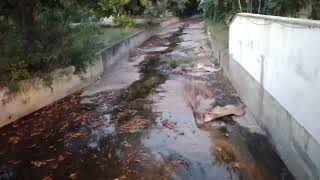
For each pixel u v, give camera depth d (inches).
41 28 452.8
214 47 737.6
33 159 300.4
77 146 321.7
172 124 360.2
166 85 520.7
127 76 592.7
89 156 301.6
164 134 337.1
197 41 1017.5
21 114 392.2
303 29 218.1
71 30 496.1
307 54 211.6
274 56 284.2
